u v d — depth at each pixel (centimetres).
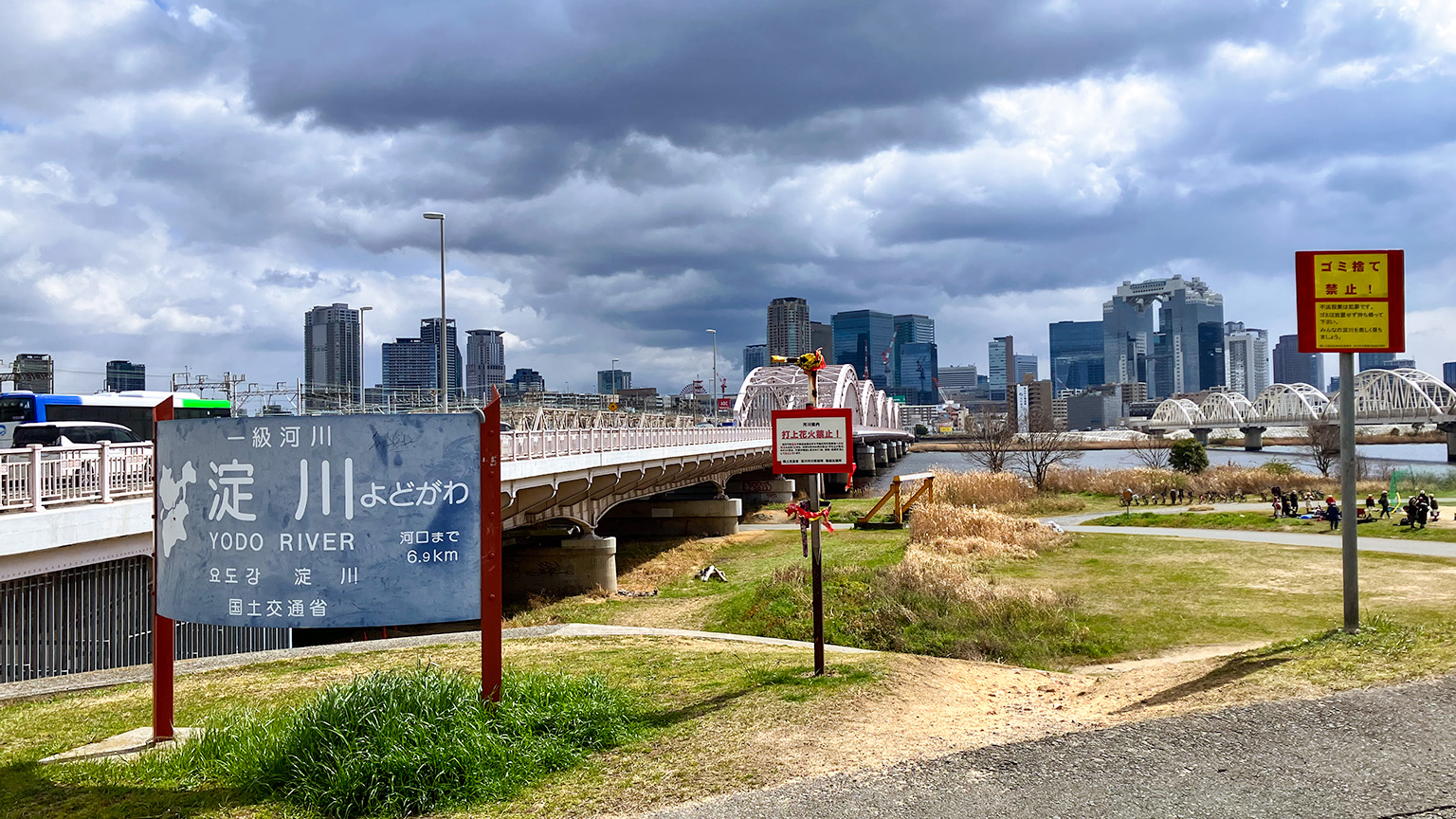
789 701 987
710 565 4034
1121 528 4422
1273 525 4166
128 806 746
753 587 3212
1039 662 1942
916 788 675
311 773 747
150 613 1750
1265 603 2445
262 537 879
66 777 822
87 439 2636
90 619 1614
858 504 6284
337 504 871
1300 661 1026
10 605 1462
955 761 724
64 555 1548
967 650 2008
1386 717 761
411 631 2755
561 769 799
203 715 1068
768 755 789
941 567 2683
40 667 1503
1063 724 884
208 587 895
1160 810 619
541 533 3806
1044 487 6706
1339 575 2803
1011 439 11894
